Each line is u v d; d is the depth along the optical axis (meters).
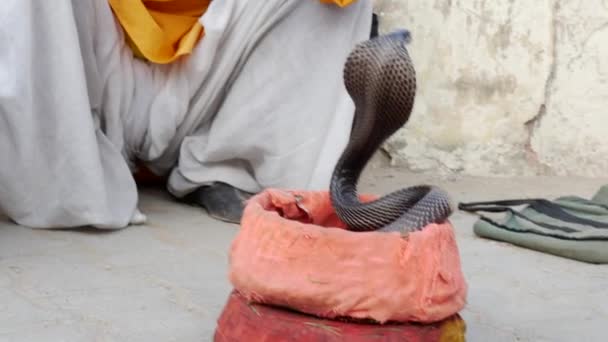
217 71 3.70
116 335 2.40
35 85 3.29
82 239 3.33
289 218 2.47
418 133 4.96
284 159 3.71
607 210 3.88
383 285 2.03
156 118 3.74
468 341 2.47
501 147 4.95
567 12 4.88
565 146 4.94
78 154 3.34
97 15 3.54
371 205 2.27
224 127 3.69
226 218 3.69
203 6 3.75
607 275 3.21
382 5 4.95
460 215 4.02
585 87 4.91
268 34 3.69
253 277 2.08
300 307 2.06
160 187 4.23
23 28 3.21
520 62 4.91
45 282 2.82
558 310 2.79
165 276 2.92
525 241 3.49
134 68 3.72
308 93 3.72
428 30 4.92
